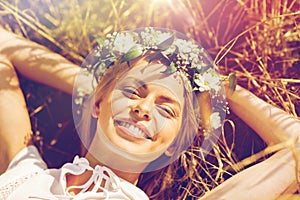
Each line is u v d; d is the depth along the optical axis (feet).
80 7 5.73
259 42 5.66
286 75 5.60
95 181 4.03
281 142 4.54
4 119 4.70
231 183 4.37
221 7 5.87
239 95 4.87
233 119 5.31
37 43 5.71
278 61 5.57
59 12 5.72
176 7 5.77
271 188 4.28
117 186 4.05
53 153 5.72
